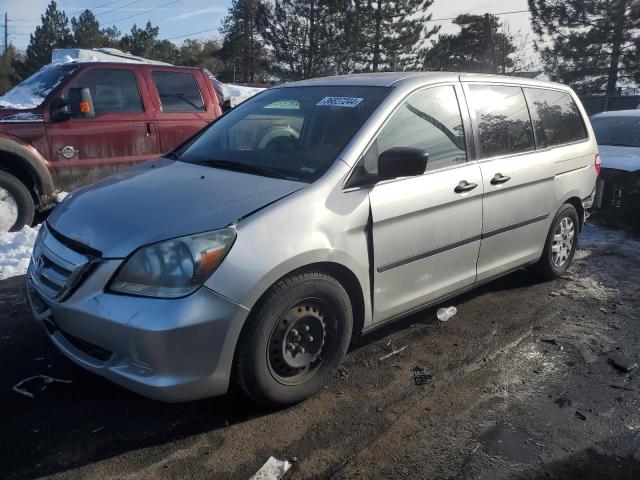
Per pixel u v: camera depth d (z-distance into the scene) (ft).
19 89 24.39
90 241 9.93
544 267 17.69
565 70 112.78
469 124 14.08
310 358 10.96
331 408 11.02
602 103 100.83
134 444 9.82
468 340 14.03
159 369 9.15
